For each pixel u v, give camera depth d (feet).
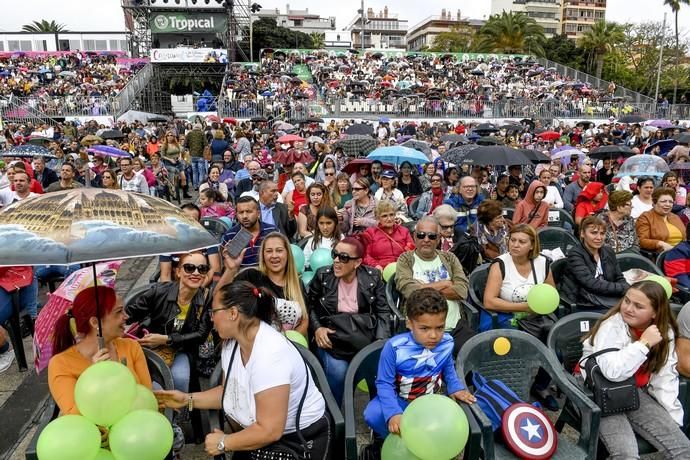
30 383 14.65
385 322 13.28
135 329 12.07
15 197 21.97
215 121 70.90
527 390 11.28
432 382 9.83
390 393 9.57
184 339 12.16
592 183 23.11
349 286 13.41
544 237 21.53
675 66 178.60
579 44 225.56
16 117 87.51
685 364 10.82
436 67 157.38
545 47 229.04
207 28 147.64
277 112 99.86
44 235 6.86
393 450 8.87
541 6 332.80
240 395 8.55
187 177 49.26
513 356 11.22
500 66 159.63
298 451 8.47
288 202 26.21
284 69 146.30
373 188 29.86
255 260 17.10
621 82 212.64
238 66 145.38
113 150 32.30
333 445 9.17
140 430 7.59
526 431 9.53
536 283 14.39
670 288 14.53
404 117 104.32
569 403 10.85
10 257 6.54
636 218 21.93
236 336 8.30
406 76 144.87
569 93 126.93
